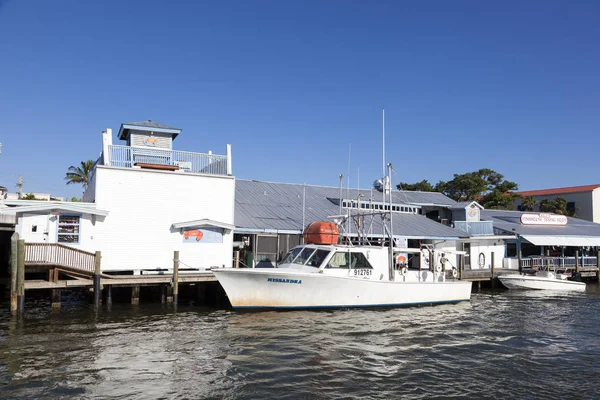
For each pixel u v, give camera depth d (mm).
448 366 10969
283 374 10109
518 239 32125
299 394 9000
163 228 20875
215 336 13258
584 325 16016
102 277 17766
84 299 20656
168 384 9375
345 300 17062
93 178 21234
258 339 12945
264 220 24484
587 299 22938
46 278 19250
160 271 20562
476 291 26234
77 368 10242
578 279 31031
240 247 23625
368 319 15883
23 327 14281
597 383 9938
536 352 12320
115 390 8984
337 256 17406
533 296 23938
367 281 17203
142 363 10688
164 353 11516
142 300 20250
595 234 35969
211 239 21766
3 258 21875
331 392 9141
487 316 17391
